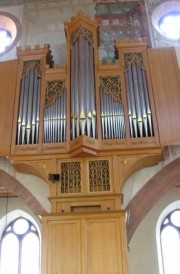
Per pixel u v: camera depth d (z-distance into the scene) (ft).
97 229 31.50
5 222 48.06
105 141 34.73
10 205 47.98
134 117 35.86
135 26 46.44
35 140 35.58
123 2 48.78
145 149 34.42
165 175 36.32
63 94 37.91
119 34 45.80
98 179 33.88
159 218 47.03
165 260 45.75
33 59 40.37
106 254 30.55
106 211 31.94
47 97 37.88
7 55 44.80
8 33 48.42
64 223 31.89
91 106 36.40
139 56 39.78
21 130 36.09
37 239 47.57
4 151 35.17
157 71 38.70
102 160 34.60
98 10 48.26
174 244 46.55
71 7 48.88
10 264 46.39
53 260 30.58
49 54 41.57
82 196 33.19
